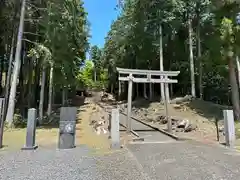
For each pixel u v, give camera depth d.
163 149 8.94
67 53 20.89
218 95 30.16
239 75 18.72
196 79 30.23
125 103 33.22
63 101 32.06
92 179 5.60
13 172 6.17
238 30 17.06
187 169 6.37
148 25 27.28
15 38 18.52
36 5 17.81
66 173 6.05
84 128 15.27
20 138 11.52
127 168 6.46
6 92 18.47
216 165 6.75
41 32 18.72
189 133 13.66
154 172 6.11
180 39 28.77
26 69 23.30
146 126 16.55
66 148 9.18
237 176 5.79
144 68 34.03
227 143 9.48
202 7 23.70
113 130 9.27
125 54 35.59
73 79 28.27
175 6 25.14
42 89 18.92
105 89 61.84
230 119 9.58
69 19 18.00
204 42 25.73
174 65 30.48
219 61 18.72
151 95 31.08
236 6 17.50
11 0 16.77
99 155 8.02
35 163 7.02
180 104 22.78
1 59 24.14
